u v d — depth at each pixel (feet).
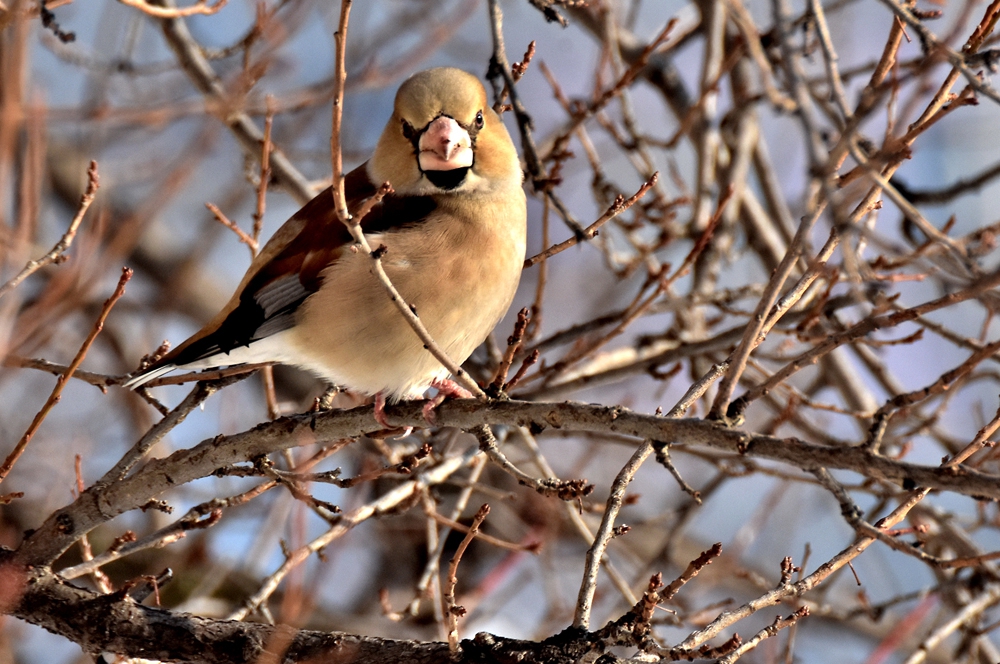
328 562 34.65
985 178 37.19
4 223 21.24
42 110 21.76
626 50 43.68
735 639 22.65
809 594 38.75
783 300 21.84
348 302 29.25
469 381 22.00
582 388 36.70
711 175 41.88
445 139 28.91
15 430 49.14
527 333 37.52
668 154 38.99
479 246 29.50
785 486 44.86
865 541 23.62
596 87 38.27
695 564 22.25
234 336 29.45
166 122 44.55
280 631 24.45
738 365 20.98
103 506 26.14
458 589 48.44
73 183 52.54
